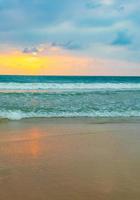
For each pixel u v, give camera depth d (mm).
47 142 6922
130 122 10367
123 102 15227
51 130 8516
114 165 5078
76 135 7824
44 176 4461
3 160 5309
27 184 4125
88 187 4008
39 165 5031
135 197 3686
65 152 5977
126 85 27828
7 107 12641
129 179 4336
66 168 4875
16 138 7309
